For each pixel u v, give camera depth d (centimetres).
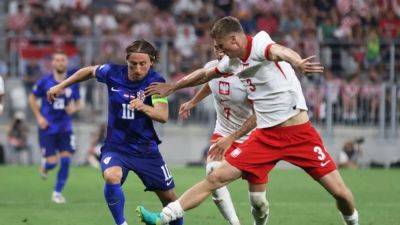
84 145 5409
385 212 2959
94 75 2145
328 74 5509
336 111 5366
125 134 2097
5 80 5522
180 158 5462
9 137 5356
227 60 1994
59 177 3350
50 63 5572
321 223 2650
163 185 2141
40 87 3597
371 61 5597
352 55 5622
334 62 5622
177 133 5466
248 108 2253
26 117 5519
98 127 5403
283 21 6162
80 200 3362
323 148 2014
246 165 1998
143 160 2112
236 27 1916
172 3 6625
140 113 2078
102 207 3061
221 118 2316
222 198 2248
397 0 6456
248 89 2009
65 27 6159
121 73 2103
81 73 2169
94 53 5600
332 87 5362
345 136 5372
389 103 5372
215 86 2259
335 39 5809
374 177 4484
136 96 2080
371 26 6219
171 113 5462
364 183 4169
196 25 6206
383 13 6306
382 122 5378
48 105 3572
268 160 2005
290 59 1798
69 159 3400
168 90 2041
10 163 5388
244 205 3131
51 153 3597
